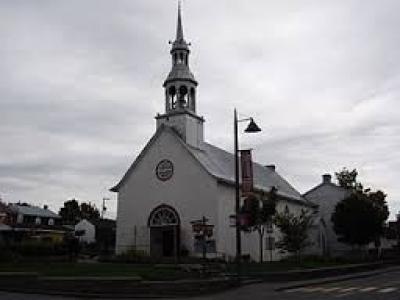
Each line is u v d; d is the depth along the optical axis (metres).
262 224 39.41
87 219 91.00
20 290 21.34
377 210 57.19
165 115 44.88
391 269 47.62
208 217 41.03
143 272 26.06
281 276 30.20
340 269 38.22
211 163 44.31
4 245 36.22
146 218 43.81
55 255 39.41
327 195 68.88
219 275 27.14
